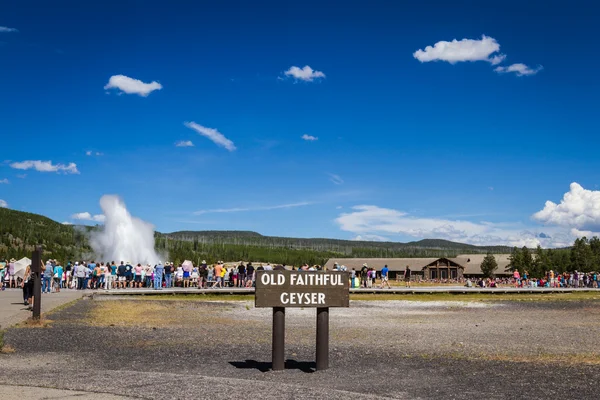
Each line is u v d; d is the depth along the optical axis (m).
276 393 8.47
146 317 22.75
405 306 33.38
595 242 133.00
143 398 8.10
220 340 16.17
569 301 39.69
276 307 11.52
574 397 8.95
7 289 41.22
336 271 11.76
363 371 11.32
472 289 48.91
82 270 41.06
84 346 14.23
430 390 9.45
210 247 198.88
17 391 8.44
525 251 109.94
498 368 11.64
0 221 183.25
